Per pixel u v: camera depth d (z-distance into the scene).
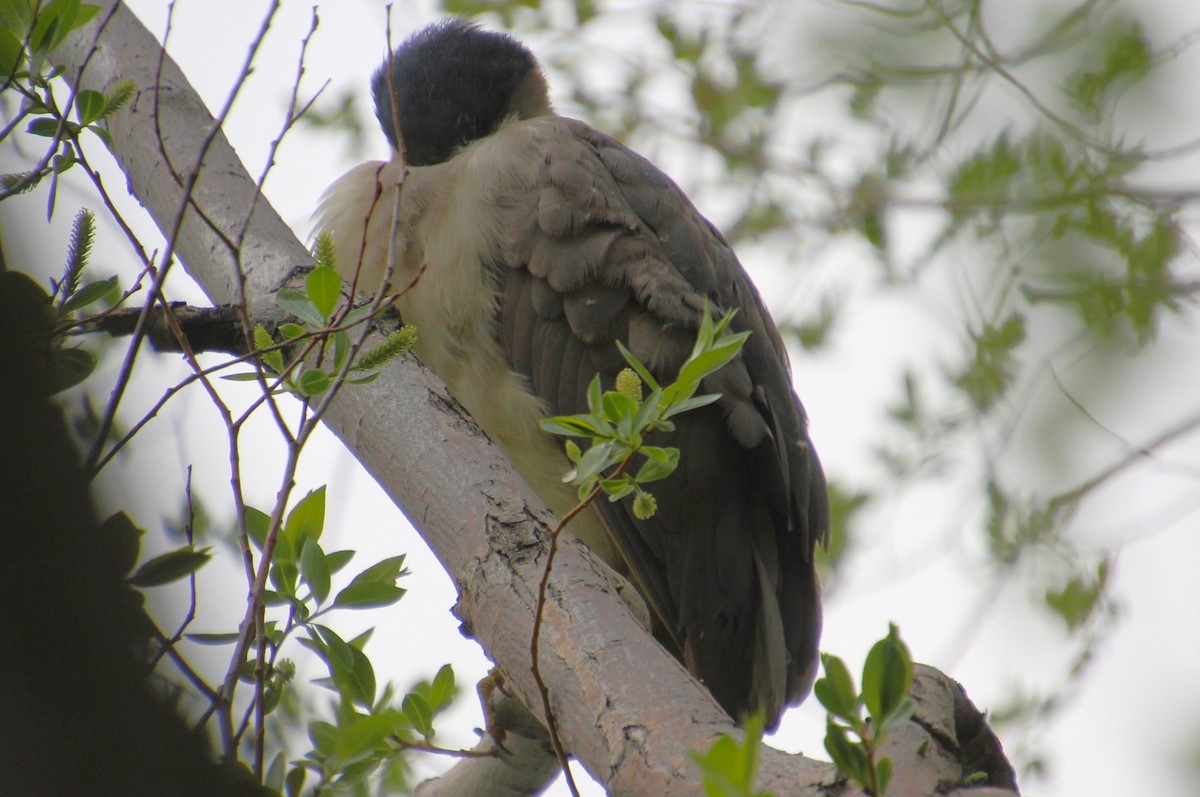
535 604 4.36
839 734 3.36
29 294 4.35
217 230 4.78
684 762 3.79
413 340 4.56
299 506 4.88
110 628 3.99
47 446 3.99
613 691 4.05
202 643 4.69
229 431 4.48
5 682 3.77
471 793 6.74
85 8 5.02
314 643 4.79
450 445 4.83
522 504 4.64
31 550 3.85
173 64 6.61
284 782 4.73
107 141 5.41
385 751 4.94
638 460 6.98
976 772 4.45
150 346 5.39
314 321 4.58
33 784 3.78
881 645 3.37
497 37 9.08
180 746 4.05
